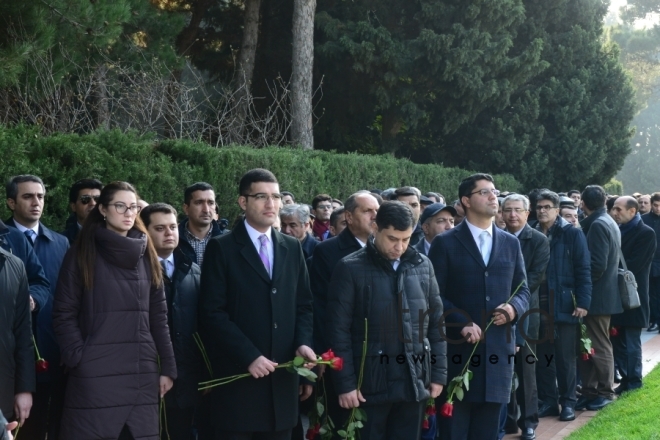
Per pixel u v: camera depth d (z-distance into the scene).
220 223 7.86
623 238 10.23
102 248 4.97
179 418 5.85
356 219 6.27
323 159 15.45
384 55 22.12
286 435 5.36
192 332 5.81
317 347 6.04
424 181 20.88
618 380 10.29
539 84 27.48
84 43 12.62
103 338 4.87
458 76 22.62
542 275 7.57
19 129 7.91
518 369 7.41
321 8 23.44
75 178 8.21
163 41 16.11
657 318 13.94
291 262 5.46
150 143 9.91
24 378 4.89
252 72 21.77
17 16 11.12
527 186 27.03
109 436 4.79
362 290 5.35
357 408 5.26
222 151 11.13
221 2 22.89
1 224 5.33
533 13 26.59
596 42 28.00
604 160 28.08
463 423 6.01
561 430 7.79
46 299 5.65
